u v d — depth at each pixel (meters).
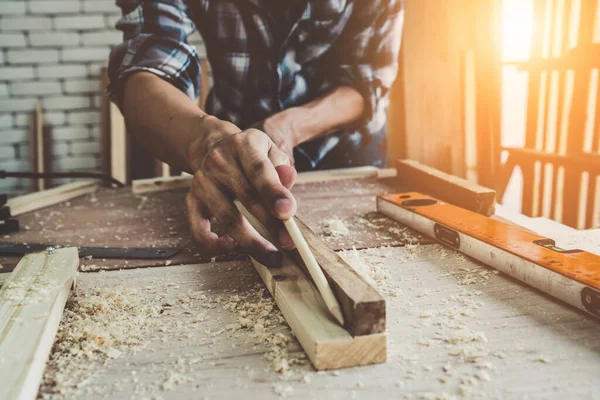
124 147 2.93
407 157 2.40
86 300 0.73
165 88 1.17
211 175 0.77
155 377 0.54
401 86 2.38
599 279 0.66
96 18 3.06
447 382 0.52
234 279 0.80
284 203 0.63
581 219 1.92
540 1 2.00
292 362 0.56
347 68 1.47
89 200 1.37
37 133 3.09
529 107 2.15
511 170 2.25
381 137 1.74
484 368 0.54
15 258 0.94
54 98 3.11
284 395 0.50
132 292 0.76
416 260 0.86
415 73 2.34
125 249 0.95
